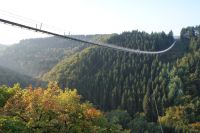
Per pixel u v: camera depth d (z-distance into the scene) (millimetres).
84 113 46438
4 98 45812
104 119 49219
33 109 41062
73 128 41875
